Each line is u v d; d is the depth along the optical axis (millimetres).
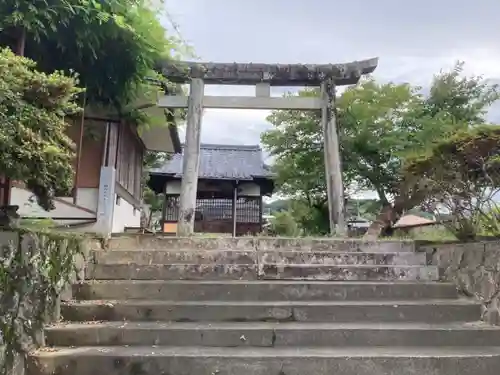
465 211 4707
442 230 7871
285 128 12109
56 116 3023
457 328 3691
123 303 3959
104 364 3172
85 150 6938
